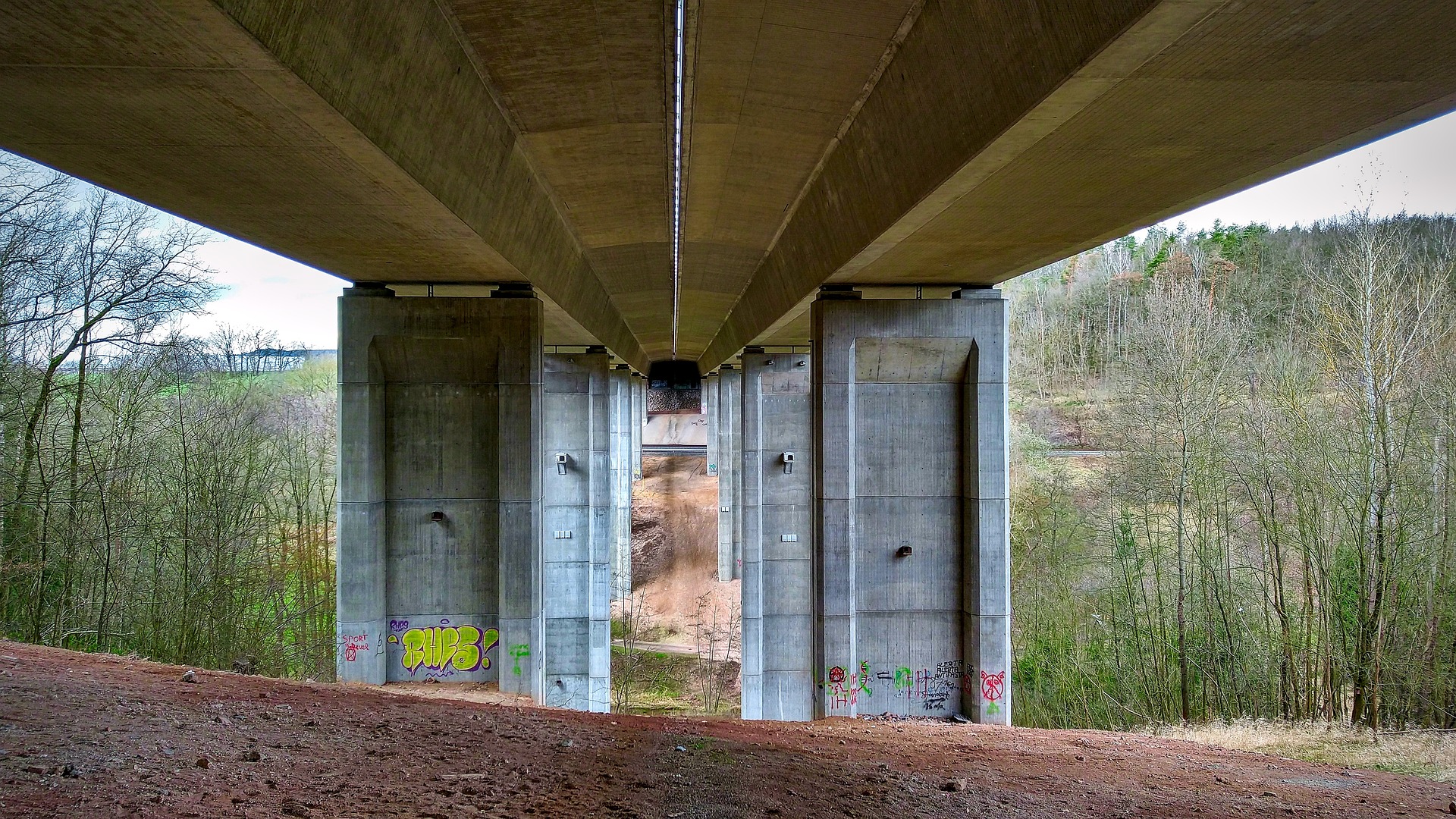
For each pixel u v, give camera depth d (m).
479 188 15.82
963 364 24.34
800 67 12.86
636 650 54.84
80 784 6.92
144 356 30.52
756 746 12.52
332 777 8.00
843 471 24.11
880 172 14.98
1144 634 37.12
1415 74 8.43
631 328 51.41
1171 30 7.27
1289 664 31.53
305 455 43.84
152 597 29.56
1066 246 17.97
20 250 25.67
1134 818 9.54
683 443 114.00
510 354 24.58
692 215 22.97
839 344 23.86
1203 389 34.72
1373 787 12.89
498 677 25.19
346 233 16.83
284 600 38.66
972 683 23.86
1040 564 42.94
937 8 10.62
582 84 14.02
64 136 10.81
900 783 10.51
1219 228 75.88
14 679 10.80
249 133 10.65
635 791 8.80
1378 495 27.97
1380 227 33.75
